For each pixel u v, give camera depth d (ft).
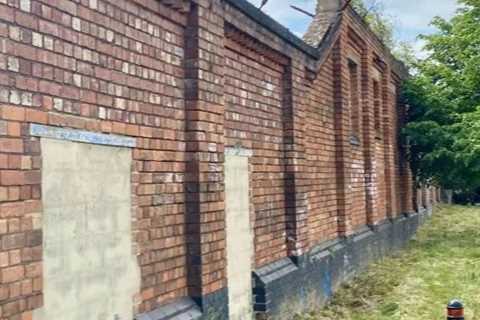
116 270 15.19
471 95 66.18
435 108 65.36
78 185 13.73
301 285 29.53
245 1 22.21
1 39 11.41
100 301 14.47
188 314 18.10
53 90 12.88
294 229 28.94
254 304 24.75
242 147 23.88
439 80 68.23
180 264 18.51
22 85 11.94
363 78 46.39
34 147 12.30
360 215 45.01
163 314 17.06
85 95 14.01
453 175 65.36
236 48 23.20
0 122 11.37
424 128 64.18
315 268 32.04
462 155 61.00
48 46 12.73
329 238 36.73
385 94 54.85
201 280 18.84
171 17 18.01
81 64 13.89
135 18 16.25
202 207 18.97
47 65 12.69
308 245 30.91
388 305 33.88
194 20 18.85
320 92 35.12
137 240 16.20
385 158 55.11
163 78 17.66
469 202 127.24
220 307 19.99
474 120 60.49
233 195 22.98
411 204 70.59
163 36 17.71
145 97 16.69
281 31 26.30
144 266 16.52
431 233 72.64
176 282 18.24
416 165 68.13
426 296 36.52
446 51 70.23
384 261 48.73
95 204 14.38
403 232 62.23
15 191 11.74
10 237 11.59
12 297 11.60
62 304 13.05
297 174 29.12
